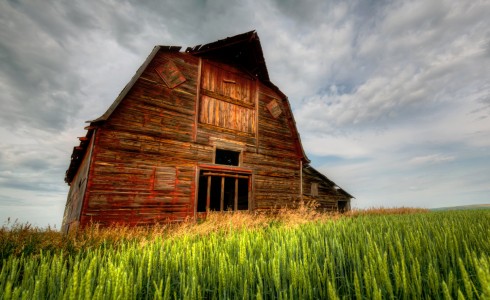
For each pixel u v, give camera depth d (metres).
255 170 12.26
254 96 13.28
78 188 11.41
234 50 12.68
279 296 1.89
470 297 1.46
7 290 1.67
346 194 17.77
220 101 11.88
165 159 9.66
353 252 2.56
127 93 9.30
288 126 14.45
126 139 8.98
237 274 2.29
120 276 1.86
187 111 10.70
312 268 2.36
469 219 6.19
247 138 12.40
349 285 2.17
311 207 14.12
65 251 4.30
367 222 5.68
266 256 2.97
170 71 10.56
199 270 2.51
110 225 7.85
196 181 10.19
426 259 2.40
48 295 2.09
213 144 11.12
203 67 11.73
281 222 9.04
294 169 14.00
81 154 11.16
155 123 9.75
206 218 9.40
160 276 2.61
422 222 5.21
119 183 8.51
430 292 1.83
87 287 1.66
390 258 2.41
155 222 8.85
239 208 15.13
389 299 1.72
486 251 2.59
